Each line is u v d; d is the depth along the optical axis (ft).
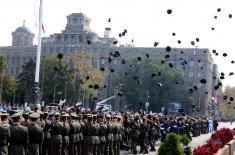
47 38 564.71
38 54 133.28
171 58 513.45
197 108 437.99
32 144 53.83
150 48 538.88
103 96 488.44
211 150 55.11
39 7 132.77
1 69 357.00
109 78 508.94
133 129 94.02
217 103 508.94
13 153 48.62
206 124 202.69
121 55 537.24
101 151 70.64
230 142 80.89
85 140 68.08
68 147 65.57
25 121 55.31
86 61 376.48
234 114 578.66
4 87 355.56
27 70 351.46
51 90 340.80
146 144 95.86
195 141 140.46
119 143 77.46
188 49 527.81
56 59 360.28
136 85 426.92
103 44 538.06
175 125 132.26
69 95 347.77
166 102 429.79
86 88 357.20
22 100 289.53
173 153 44.06
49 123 63.00
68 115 66.54
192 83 525.75
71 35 550.77
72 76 354.13
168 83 426.92
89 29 568.41
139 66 434.30
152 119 107.04
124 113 111.24
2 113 48.88
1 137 46.73
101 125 70.44
